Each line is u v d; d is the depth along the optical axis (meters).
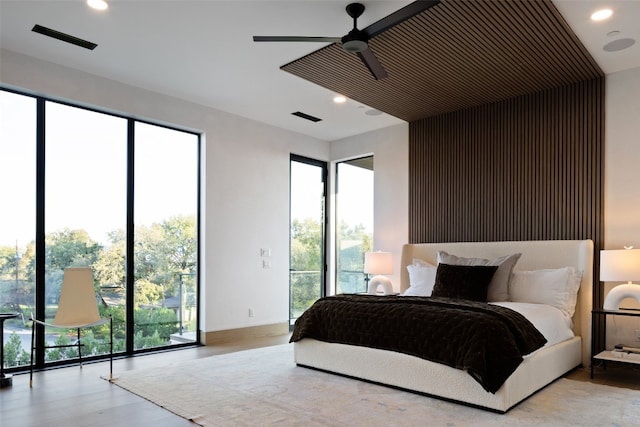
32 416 2.90
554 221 4.70
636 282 4.23
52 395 3.35
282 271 6.35
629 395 3.30
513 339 3.05
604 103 4.45
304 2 3.23
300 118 6.02
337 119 6.03
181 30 3.66
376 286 5.76
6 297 4.12
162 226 5.28
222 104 5.48
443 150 5.66
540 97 4.87
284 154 6.46
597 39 3.68
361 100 5.18
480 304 3.52
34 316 4.26
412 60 4.06
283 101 5.36
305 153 6.79
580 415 2.88
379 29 3.05
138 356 4.79
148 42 3.87
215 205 5.61
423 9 2.79
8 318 3.74
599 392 3.37
